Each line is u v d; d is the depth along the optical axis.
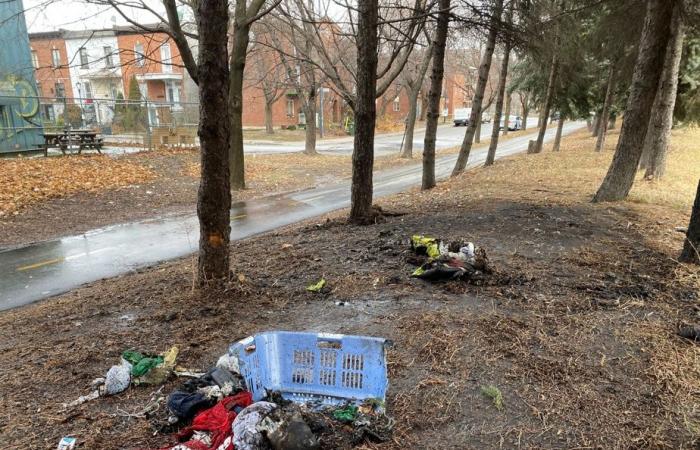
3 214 9.82
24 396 3.02
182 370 3.23
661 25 7.67
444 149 27.38
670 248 5.76
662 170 11.03
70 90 32.47
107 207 11.05
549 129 46.53
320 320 4.02
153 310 4.45
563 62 14.68
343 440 2.49
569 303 4.22
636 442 2.49
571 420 2.67
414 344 3.53
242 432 2.32
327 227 7.71
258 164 19.14
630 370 3.17
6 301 5.66
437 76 10.71
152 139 21.41
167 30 7.66
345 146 29.69
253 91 44.19
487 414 2.73
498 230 6.66
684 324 3.77
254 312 4.25
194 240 8.45
